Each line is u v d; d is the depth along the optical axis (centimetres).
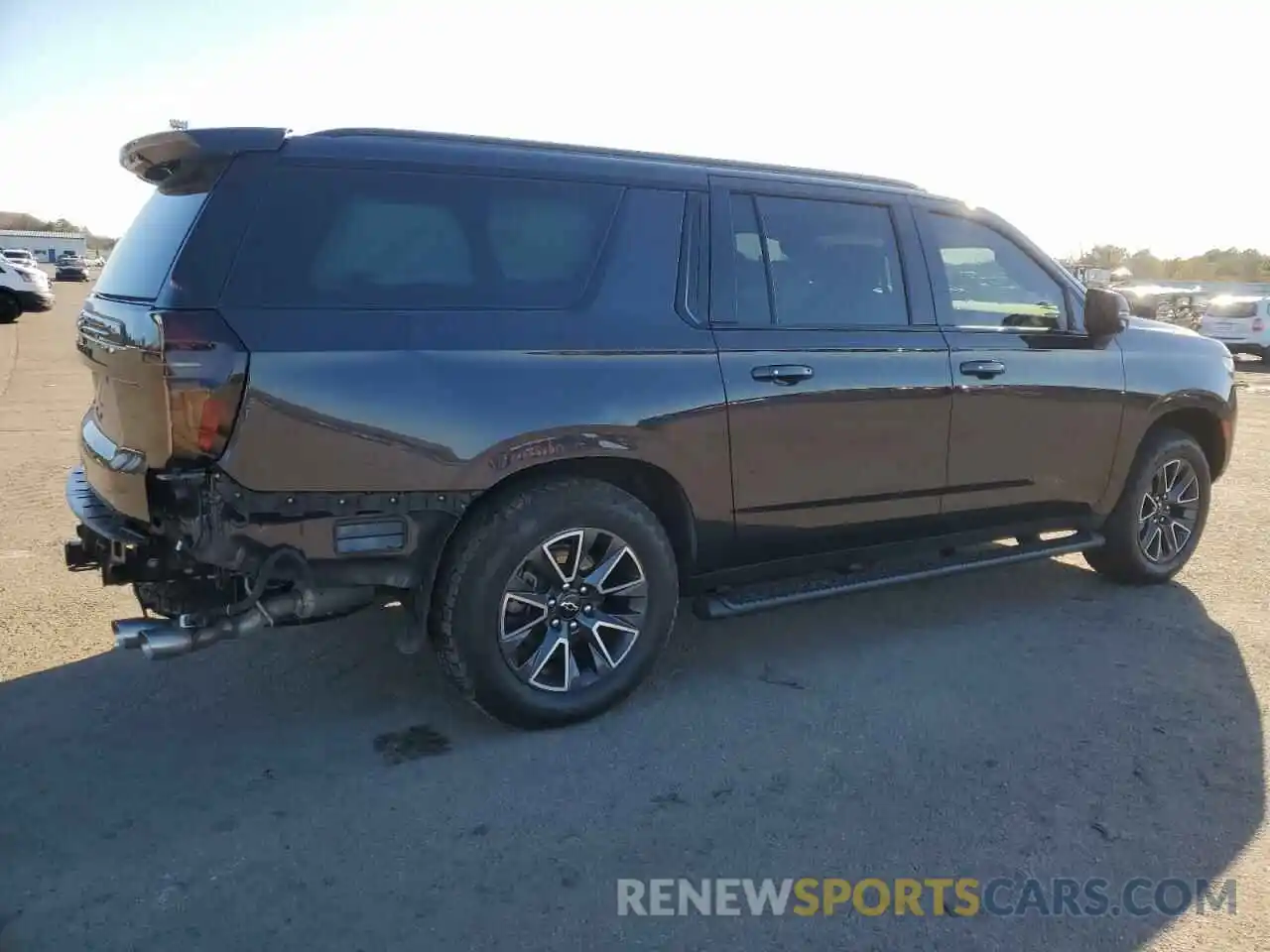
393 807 317
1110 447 504
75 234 10188
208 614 314
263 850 293
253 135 321
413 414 323
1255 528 676
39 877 279
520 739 363
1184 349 537
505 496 349
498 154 359
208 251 308
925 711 389
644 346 368
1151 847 300
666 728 373
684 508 386
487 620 346
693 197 393
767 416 392
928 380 434
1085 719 382
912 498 443
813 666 432
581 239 369
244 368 300
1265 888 281
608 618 376
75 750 352
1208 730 374
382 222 333
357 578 326
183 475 299
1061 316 495
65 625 467
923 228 453
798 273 414
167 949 251
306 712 384
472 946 254
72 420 1062
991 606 513
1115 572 541
